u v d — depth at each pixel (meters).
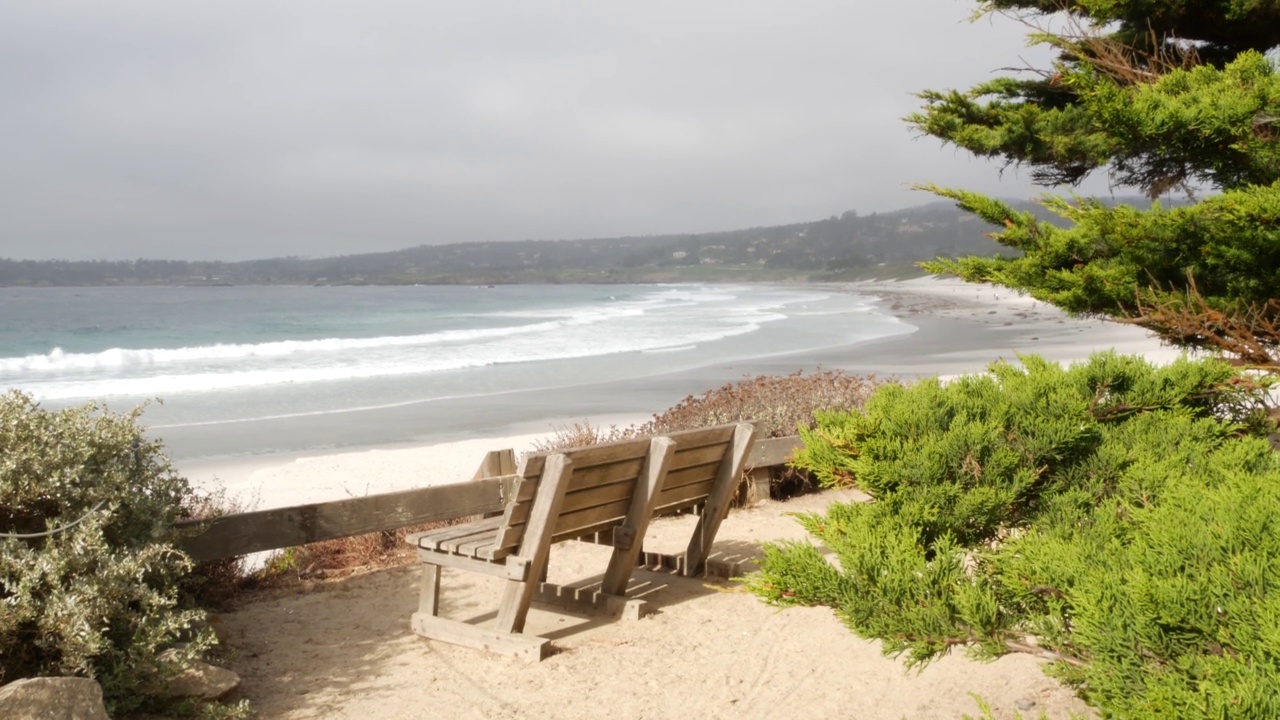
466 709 4.14
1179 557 2.35
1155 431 3.85
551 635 5.12
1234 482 2.85
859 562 2.71
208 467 14.80
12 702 3.26
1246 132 4.10
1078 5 5.77
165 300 115.44
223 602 5.70
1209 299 4.41
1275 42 5.82
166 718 3.92
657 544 7.09
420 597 5.23
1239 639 1.98
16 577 3.80
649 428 9.30
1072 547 2.64
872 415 3.80
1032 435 3.71
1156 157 5.05
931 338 39.94
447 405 21.50
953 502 3.35
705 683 4.39
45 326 57.94
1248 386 4.20
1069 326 46.84
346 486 12.16
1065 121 5.82
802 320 55.50
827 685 4.32
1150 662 2.11
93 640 3.59
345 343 39.19
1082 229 4.69
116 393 24.30
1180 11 5.54
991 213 4.84
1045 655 2.59
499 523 5.48
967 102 6.47
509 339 41.22
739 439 6.09
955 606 2.59
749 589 2.86
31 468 4.01
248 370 29.38
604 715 4.06
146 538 4.38
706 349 35.47
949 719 3.86
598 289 192.12
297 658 4.79
